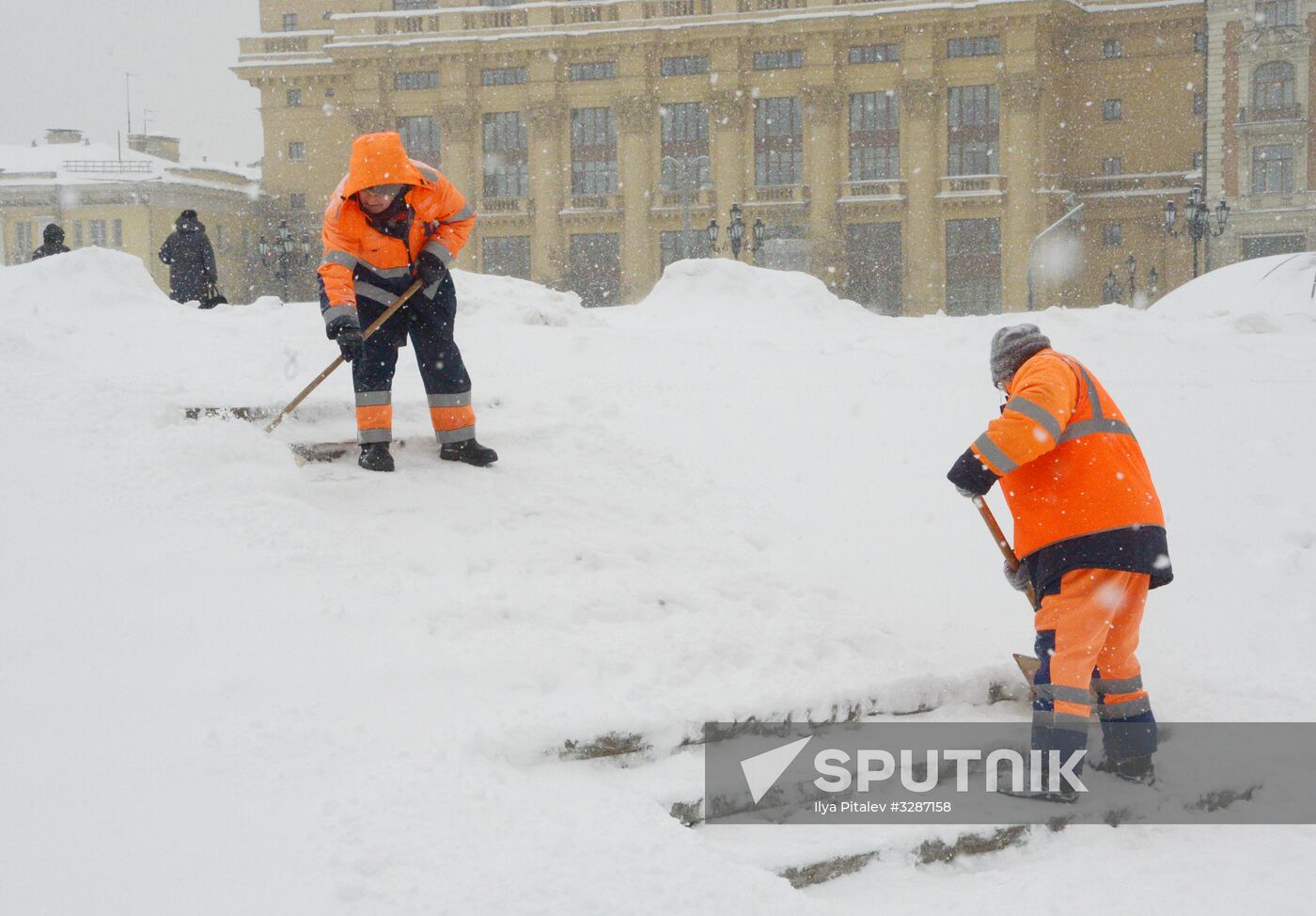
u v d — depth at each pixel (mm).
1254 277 21125
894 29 58031
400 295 5719
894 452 7055
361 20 63781
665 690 4070
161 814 3086
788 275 17547
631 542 5375
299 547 4797
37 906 2727
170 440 5598
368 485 5531
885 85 58812
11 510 4820
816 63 58719
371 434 5691
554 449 6547
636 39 60344
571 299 13703
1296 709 4746
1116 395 8195
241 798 3184
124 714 3520
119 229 65062
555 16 62031
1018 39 56562
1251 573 5816
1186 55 58906
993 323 14266
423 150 64562
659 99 61094
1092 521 4074
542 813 3297
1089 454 4121
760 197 59969
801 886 3531
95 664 3779
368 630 4184
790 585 5172
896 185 58406
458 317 11930
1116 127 60188
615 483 6164
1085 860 3824
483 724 3656
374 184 5379
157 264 64625
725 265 17547
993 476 4062
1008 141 57312
